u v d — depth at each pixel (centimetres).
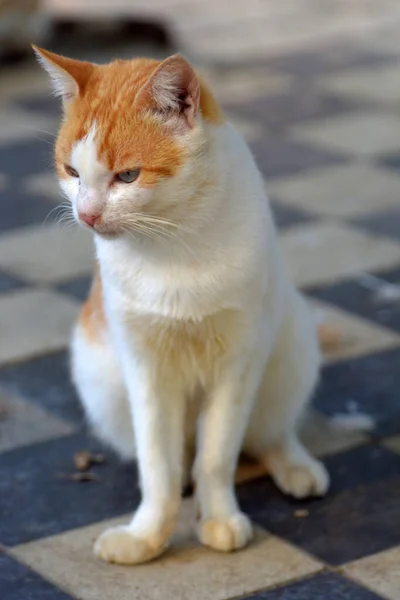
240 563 265
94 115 244
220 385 272
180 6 891
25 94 654
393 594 251
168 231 247
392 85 661
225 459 275
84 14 794
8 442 325
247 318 262
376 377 358
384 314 402
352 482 302
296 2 904
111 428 304
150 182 240
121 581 259
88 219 242
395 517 284
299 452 304
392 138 574
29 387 356
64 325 395
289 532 279
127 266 258
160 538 267
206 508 276
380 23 821
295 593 253
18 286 426
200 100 249
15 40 716
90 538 278
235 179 256
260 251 259
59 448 322
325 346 375
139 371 271
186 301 258
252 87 664
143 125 241
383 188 512
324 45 758
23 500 296
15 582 259
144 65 256
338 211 489
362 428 330
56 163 259
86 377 300
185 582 258
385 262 441
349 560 265
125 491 300
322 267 437
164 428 275
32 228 479
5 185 523
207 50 748
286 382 292
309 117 608
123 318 265
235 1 912
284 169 536
